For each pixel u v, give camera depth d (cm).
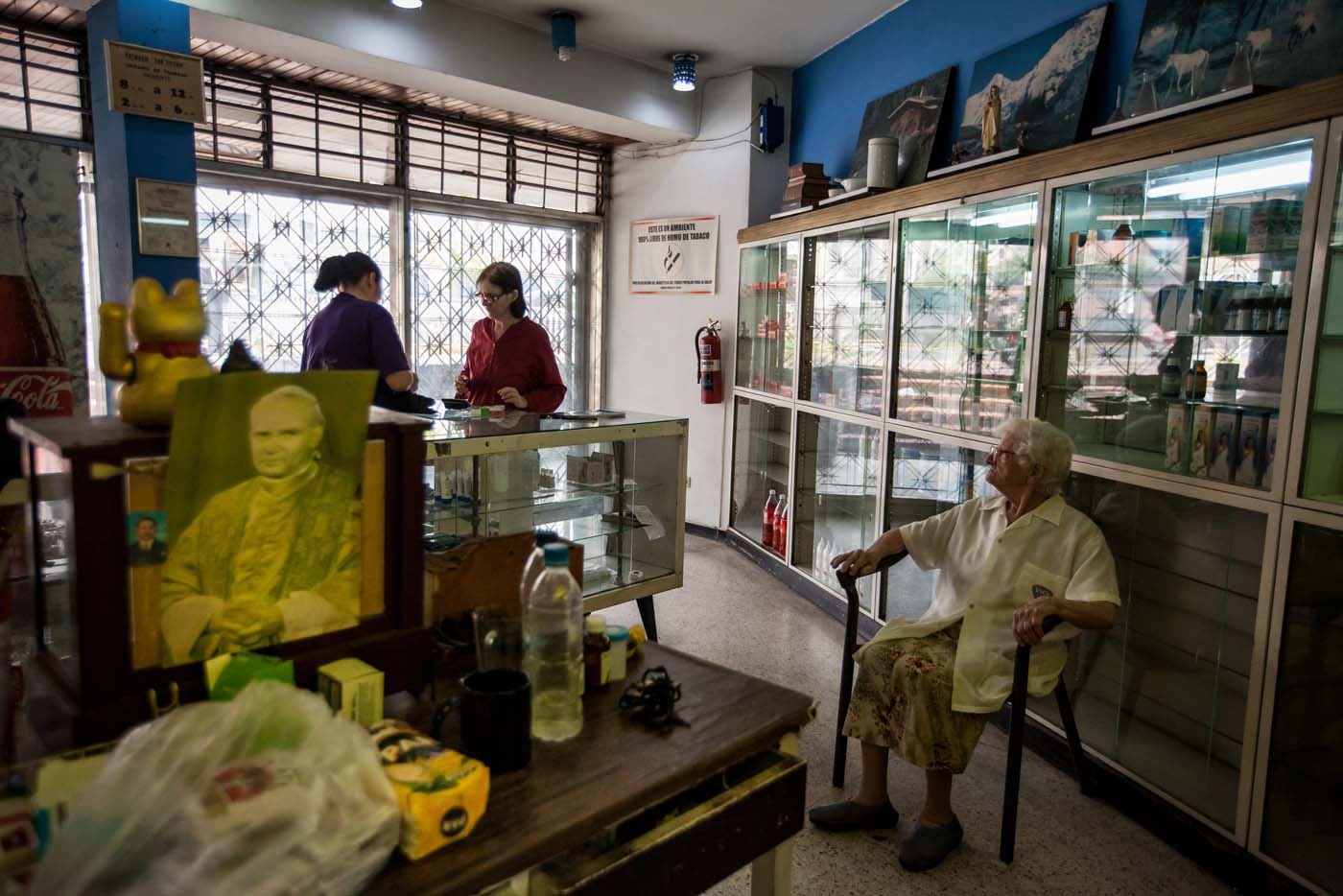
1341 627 196
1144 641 251
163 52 302
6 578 114
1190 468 224
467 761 91
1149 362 246
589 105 470
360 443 105
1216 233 221
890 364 356
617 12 423
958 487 325
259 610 101
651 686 119
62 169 314
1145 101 262
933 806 212
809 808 231
